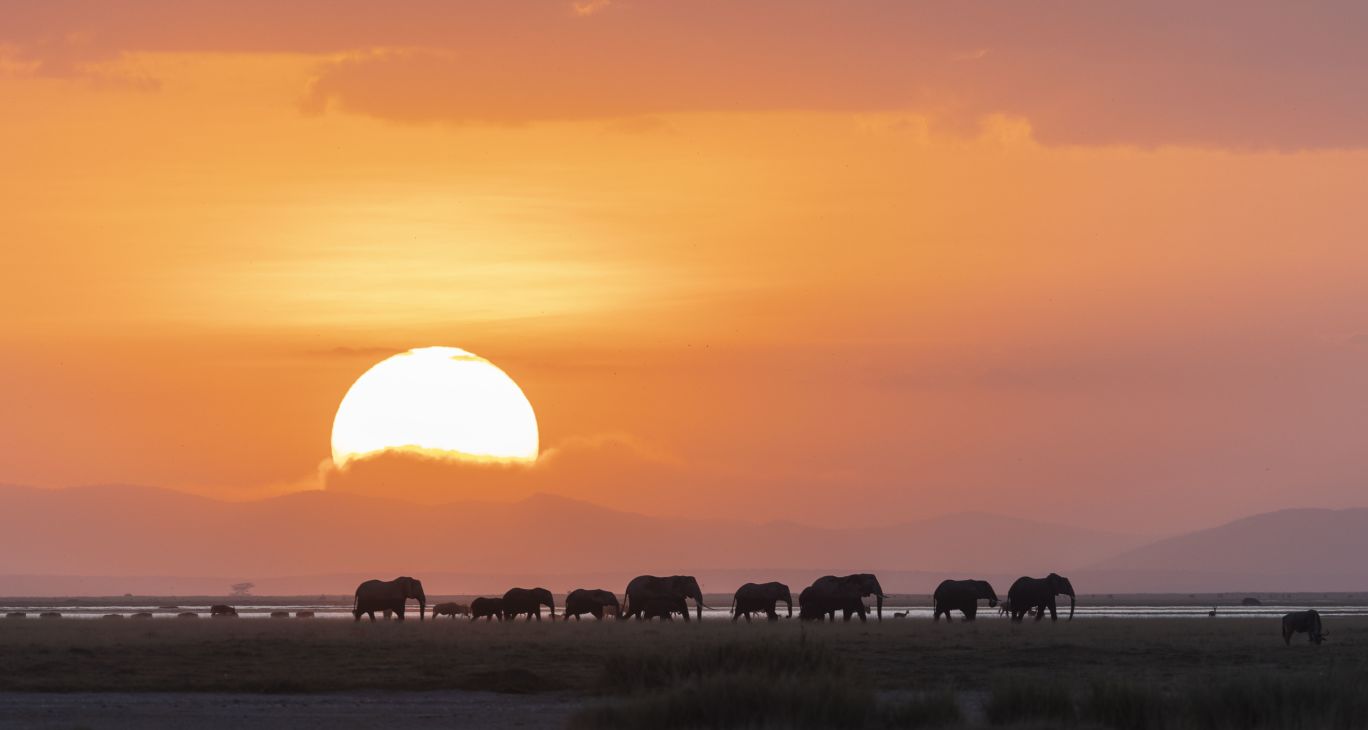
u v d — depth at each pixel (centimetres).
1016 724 12025
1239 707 11950
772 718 12181
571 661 19538
